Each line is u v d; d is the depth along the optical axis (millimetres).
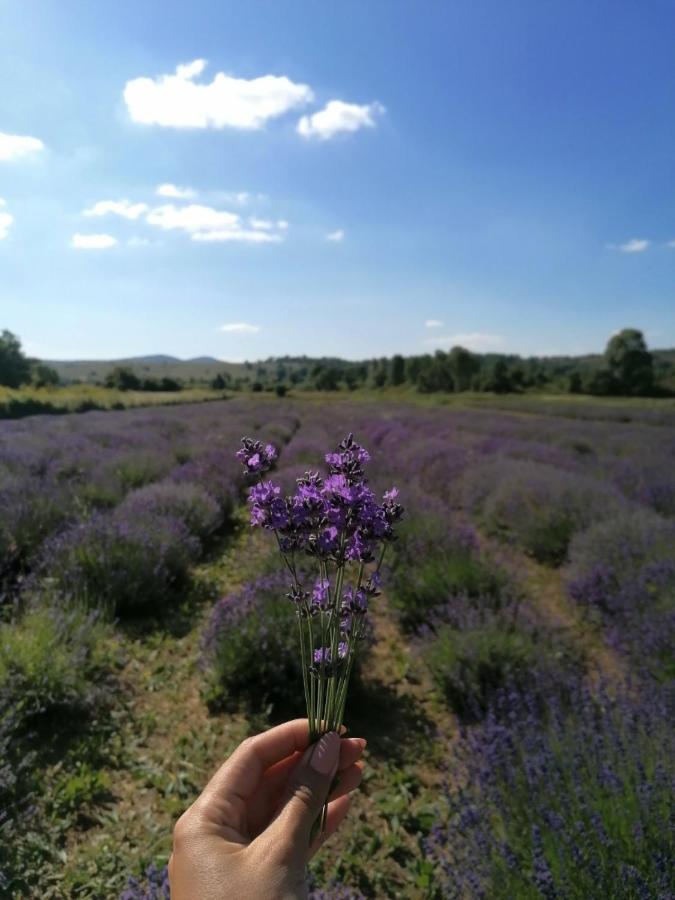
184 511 8031
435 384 90312
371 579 1147
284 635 4379
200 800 1098
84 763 3467
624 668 4391
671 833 2004
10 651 3828
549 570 7379
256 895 923
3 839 2787
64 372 198750
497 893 2111
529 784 2555
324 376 104812
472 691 4027
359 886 2775
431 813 3203
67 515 7266
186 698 4348
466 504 10406
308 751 1103
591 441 17797
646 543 5855
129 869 2797
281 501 1126
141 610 5770
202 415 29047
